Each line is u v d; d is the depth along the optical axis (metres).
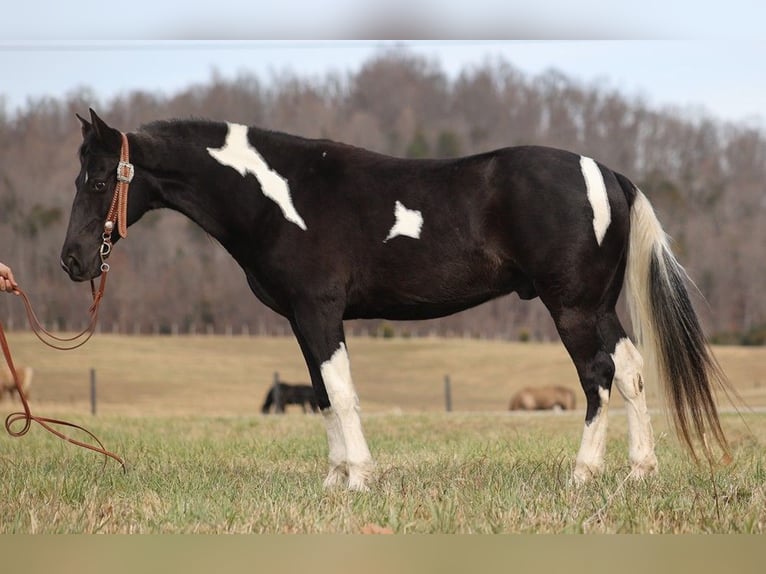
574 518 7.00
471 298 8.84
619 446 12.09
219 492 8.28
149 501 7.94
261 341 76.12
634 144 120.06
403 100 136.12
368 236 8.69
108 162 9.02
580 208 8.45
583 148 121.12
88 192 9.02
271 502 7.61
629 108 126.06
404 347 71.56
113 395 52.75
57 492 8.27
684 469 9.34
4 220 102.88
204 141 9.15
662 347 8.79
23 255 99.50
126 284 94.00
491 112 132.75
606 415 8.60
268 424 17.67
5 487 8.60
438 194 8.64
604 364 8.59
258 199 8.93
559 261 8.45
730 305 89.50
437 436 14.48
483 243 8.60
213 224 9.24
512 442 12.62
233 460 11.02
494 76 138.88
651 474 8.66
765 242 95.75
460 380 59.69
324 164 8.93
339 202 8.76
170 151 9.12
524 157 8.58
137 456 11.17
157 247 97.88
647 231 8.88
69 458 10.98
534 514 7.14
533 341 82.75
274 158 9.03
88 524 7.16
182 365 63.88
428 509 7.37
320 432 15.39
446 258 8.62
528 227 8.46
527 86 136.38
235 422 18.31
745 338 79.00
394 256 8.67
